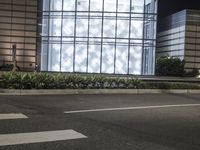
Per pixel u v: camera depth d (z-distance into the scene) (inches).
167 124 406.3
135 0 1758.1
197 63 2041.1
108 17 1758.1
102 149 285.9
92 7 1760.6
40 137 317.1
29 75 727.1
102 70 1763.0
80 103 565.0
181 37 2076.8
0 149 277.1
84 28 1768.0
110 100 621.9
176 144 315.0
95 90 759.1
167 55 2160.4
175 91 840.9
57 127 362.0
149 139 327.9
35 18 1798.7
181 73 1913.1
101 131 351.6
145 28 1763.0
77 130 350.3
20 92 690.2
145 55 1764.3
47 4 1796.3
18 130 342.0
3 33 1786.4
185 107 559.5
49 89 722.2
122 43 1755.7
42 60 1803.6
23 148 281.4
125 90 786.8
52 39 1792.6
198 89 873.5
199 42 2046.0
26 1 1792.6
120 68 1759.4
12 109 467.8
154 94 773.9
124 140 318.7
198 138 341.4
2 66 1691.7
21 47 1795.0
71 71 1771.7
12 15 1790.1
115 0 1755.7
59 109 489.7
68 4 1775.3
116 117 439.2
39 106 511.2
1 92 680.4
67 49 1779.0
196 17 2044.8
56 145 292.5
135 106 549.6
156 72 1891.0
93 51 1764.3
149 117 449.4
